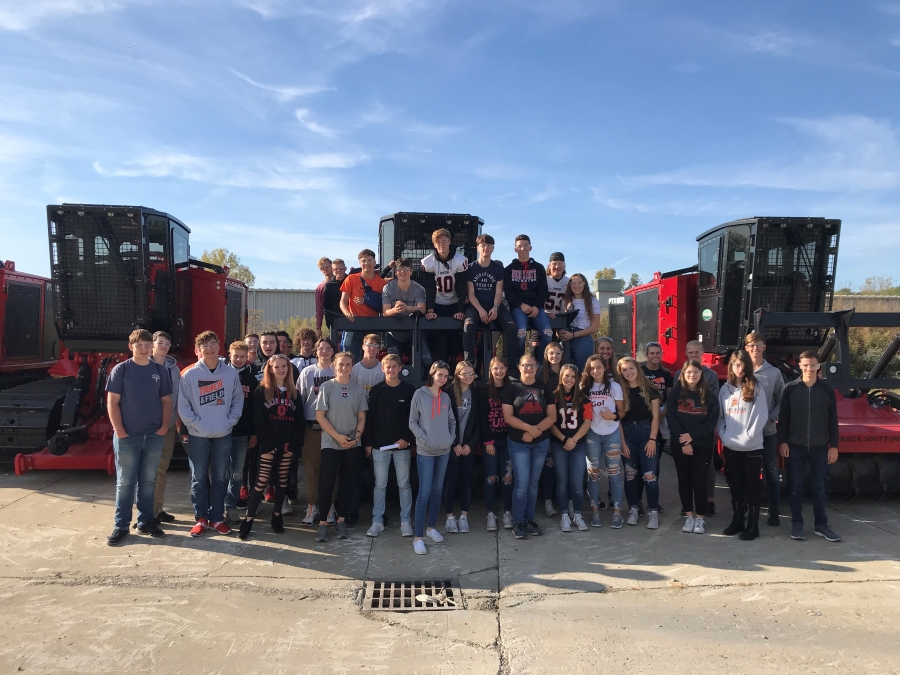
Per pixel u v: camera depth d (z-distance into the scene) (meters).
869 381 6.21
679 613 4.00
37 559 4.89
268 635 3.71
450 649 3.56
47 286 10.52
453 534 5.64
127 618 3.90
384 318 6.33
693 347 5.70
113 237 7.51
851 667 3.35
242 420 5.92
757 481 5.44
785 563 4.88
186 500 6.72
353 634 3.74
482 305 6.32
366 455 5.72
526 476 5.53
